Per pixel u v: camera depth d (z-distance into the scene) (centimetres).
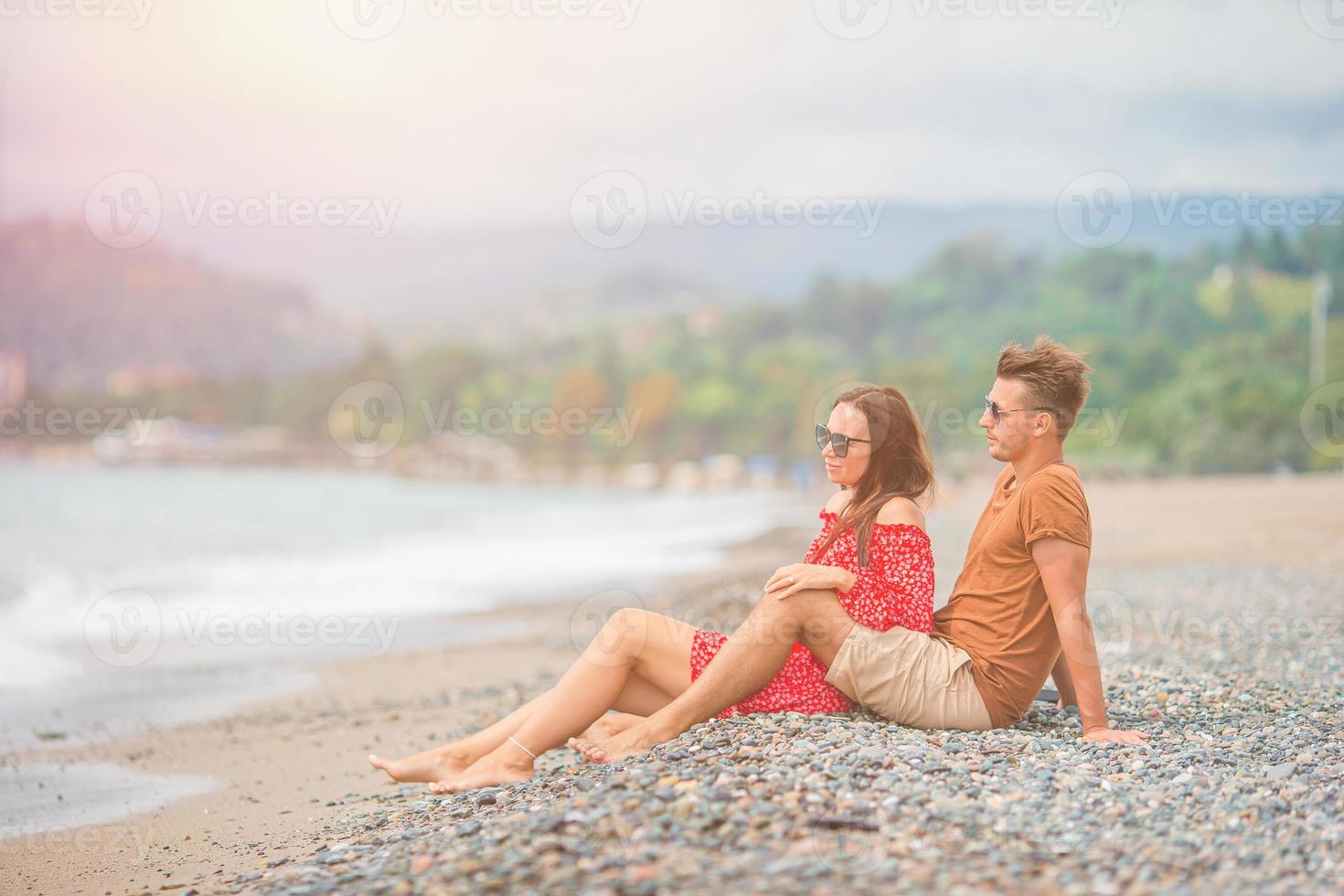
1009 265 13838
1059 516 404
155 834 436
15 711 704
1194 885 264
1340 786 349
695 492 7031
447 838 331
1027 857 281
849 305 13775
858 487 437
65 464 7606
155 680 811
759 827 300
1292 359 6122
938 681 405
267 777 530
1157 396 5712
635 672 426
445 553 2047
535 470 9012
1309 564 1209
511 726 425
